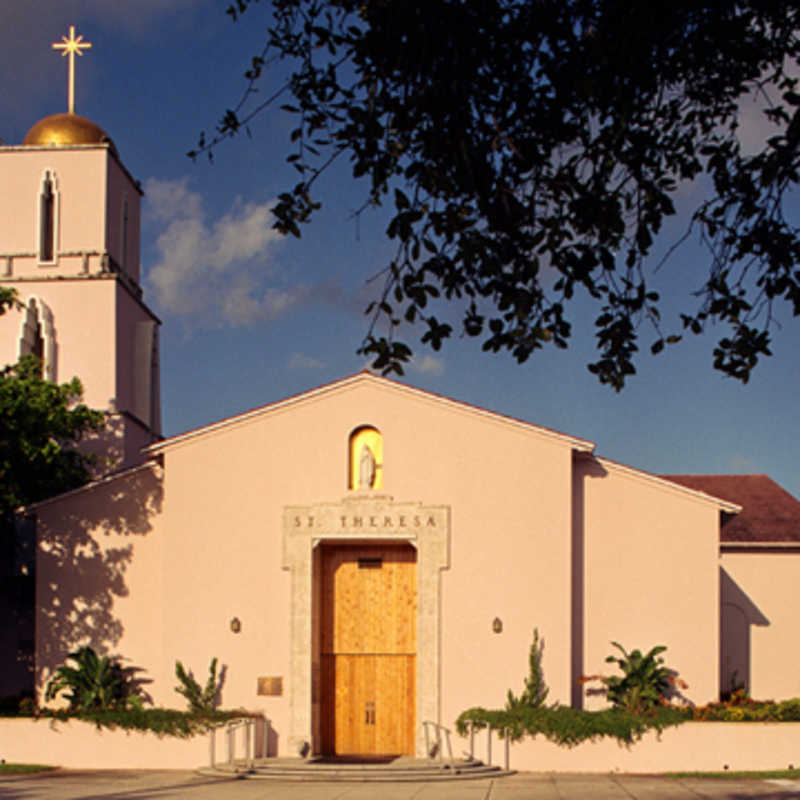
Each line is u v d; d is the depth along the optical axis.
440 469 27.05
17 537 32.09
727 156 10.20
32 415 27.05
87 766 25.81
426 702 26.28
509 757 25.17
